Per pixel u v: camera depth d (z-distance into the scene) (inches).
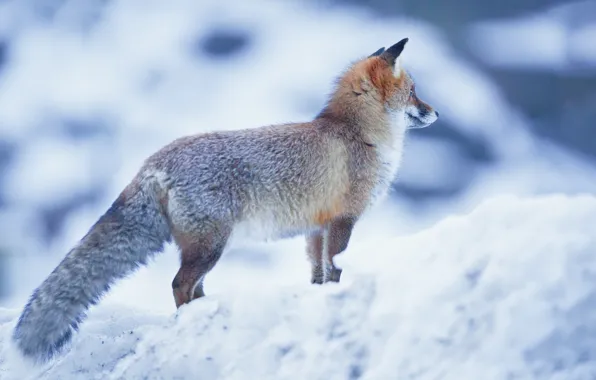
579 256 394.0
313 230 583.8
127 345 465.1
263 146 559.5
